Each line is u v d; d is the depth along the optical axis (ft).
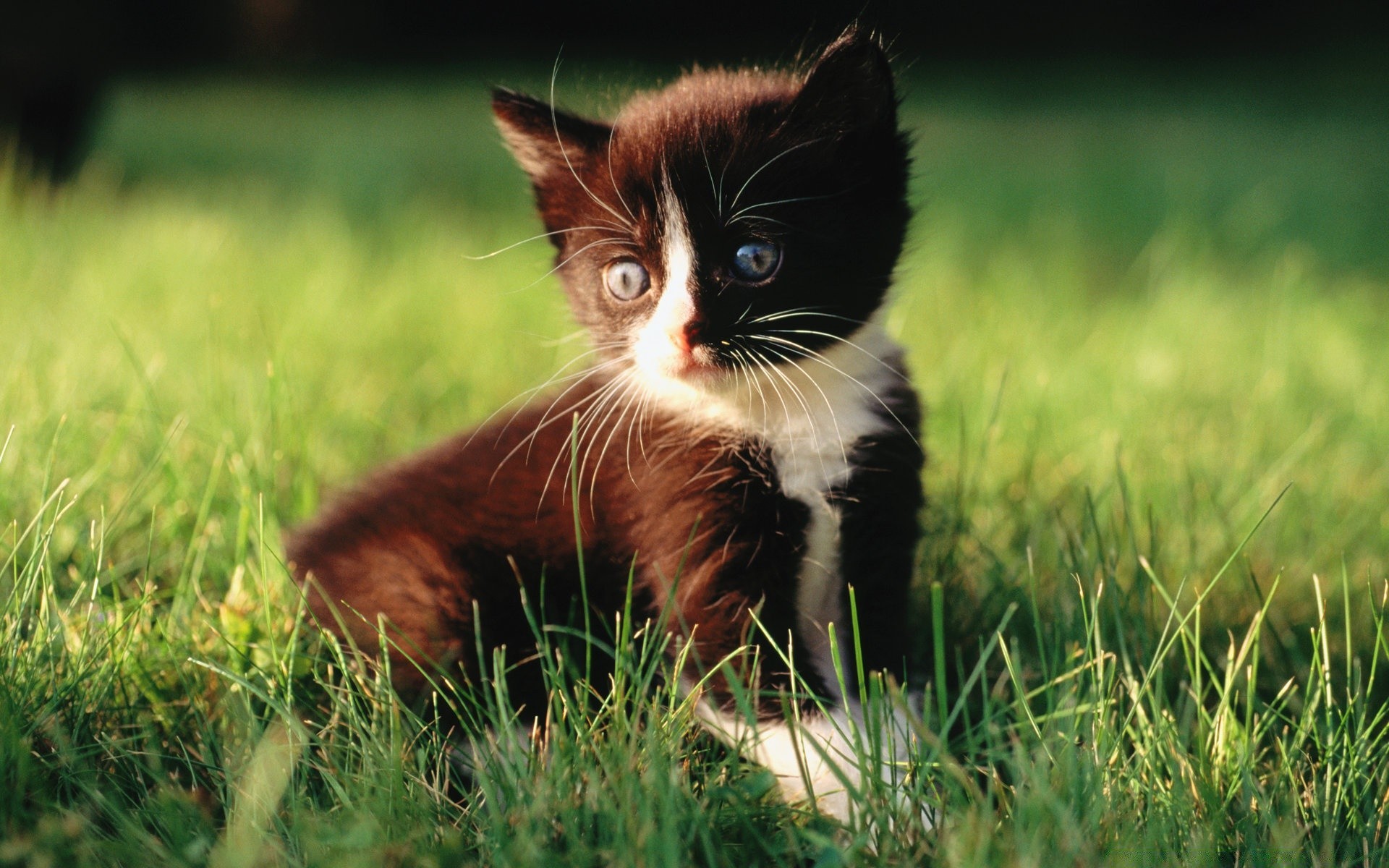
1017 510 2.57
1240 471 2.64
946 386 2.82
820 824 2.21
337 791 2.19
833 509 2.39
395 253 3.92
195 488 2.53
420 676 2.34
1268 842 2.19
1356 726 2.27
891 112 2.38
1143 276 4.10
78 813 2.17
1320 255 4.26
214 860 2.14
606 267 2.39
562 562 2.38
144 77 9.63
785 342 2.36
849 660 2.40
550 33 10.81
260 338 2.86
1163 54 10.68
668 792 2.17
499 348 3.01
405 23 10.63
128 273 3.05
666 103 2.43
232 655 2.31
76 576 2.39
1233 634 2.43
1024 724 2.28
